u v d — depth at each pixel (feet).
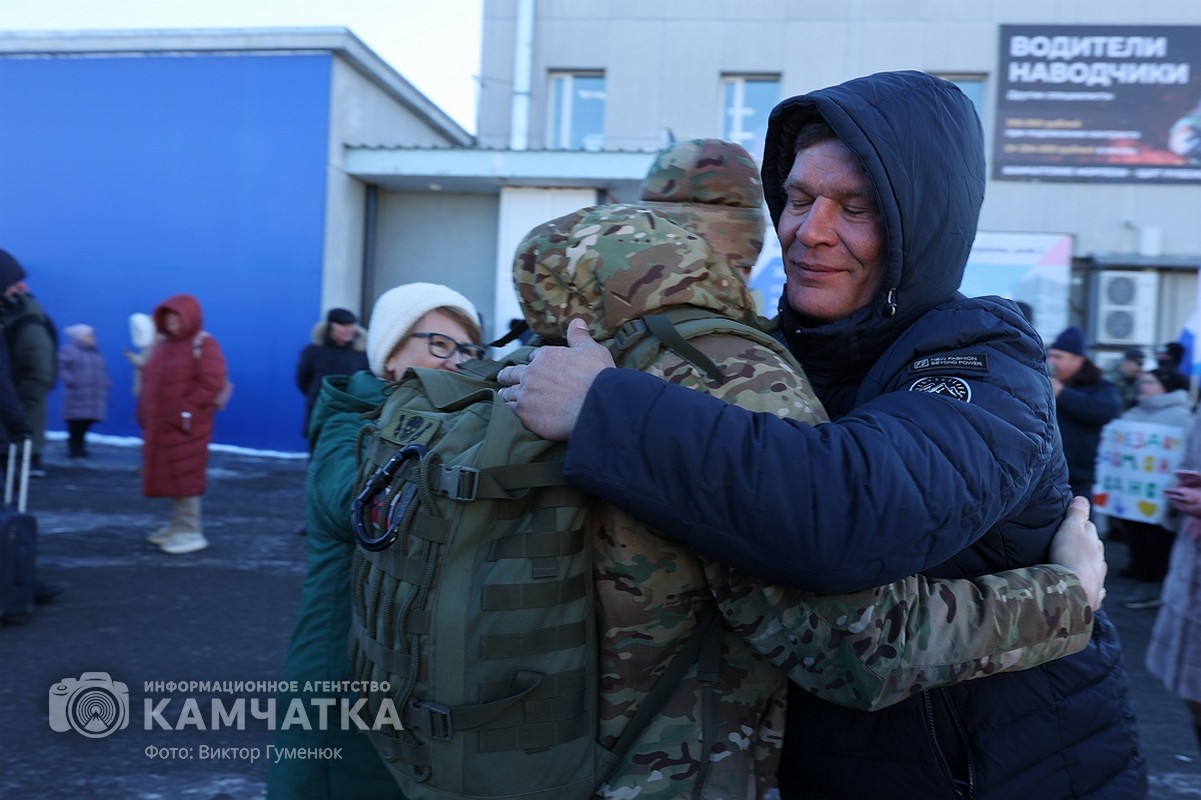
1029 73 33.78
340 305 37.11
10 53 37.29
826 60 34.86
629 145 35.94
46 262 37.81
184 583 17.60
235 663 13.44
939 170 3.97
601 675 3.76
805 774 4.28
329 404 6.20
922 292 4.09
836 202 4.16
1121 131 33.50
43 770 10.07
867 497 3.23
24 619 15.16
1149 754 11.50
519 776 3.57
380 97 39.11
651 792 3.64
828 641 3.46
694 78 35.55
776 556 3.27
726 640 3.82
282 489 29.14
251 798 9.62
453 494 3.60
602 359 3.63
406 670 3.69
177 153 36.76
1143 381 19.93
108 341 37.60
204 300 36.81
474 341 6.97
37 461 28.48
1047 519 3.94
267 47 35.68
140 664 13.30
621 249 3.91
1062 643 3.72
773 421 3.38
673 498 3.33
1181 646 7.92
